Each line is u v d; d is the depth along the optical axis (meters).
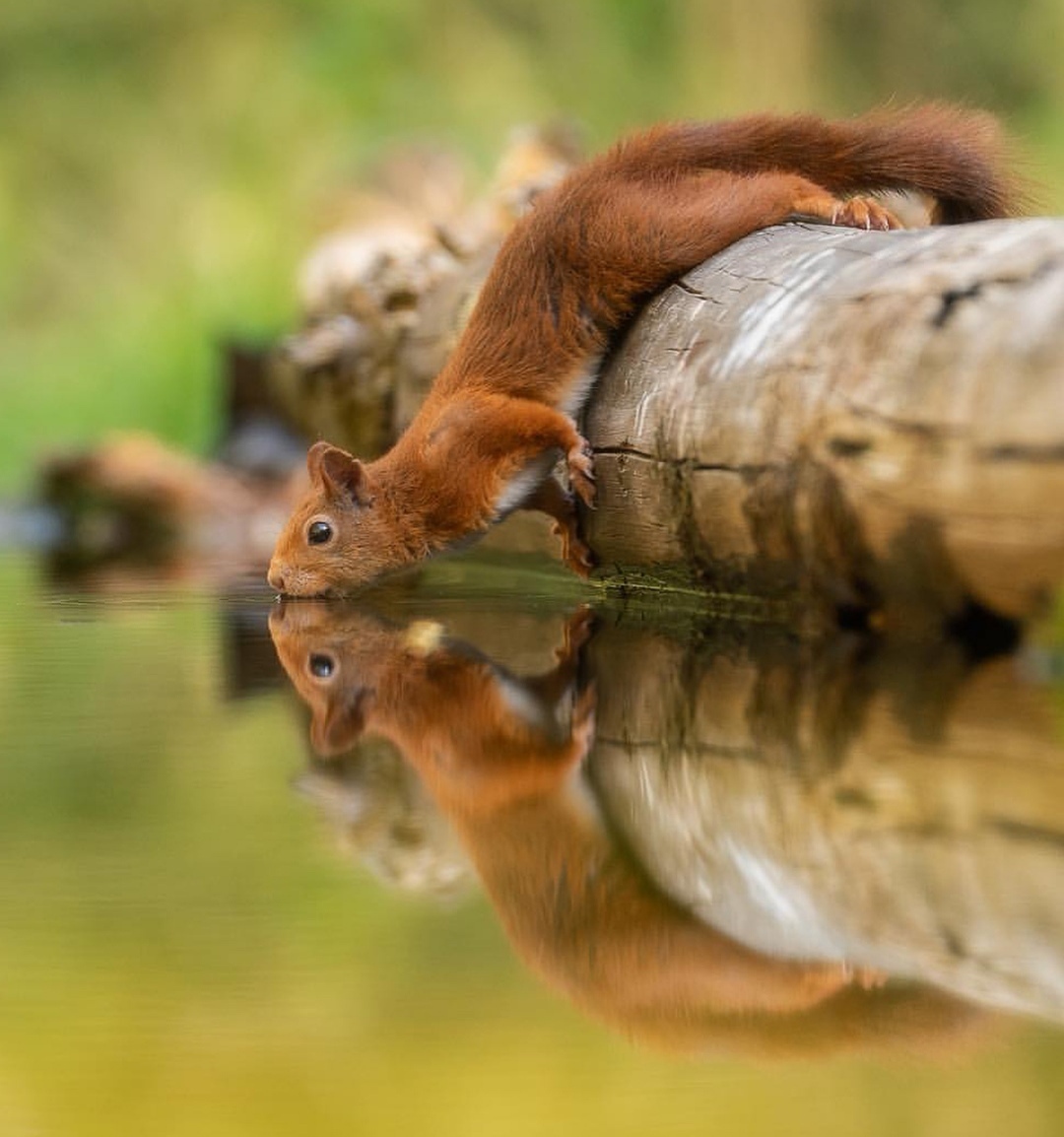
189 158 33.25
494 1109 3.99
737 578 9.54
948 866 5.49
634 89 33.06
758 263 9.75
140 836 6.09
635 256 10.45
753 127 11.08
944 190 11.23
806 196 10.43
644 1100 4.03
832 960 4.79
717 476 9.23
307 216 22.25
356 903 5.33
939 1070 4.16
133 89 34.00
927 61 33.91
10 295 33.03
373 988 4.68
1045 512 7.62
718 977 4.73
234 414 20.17
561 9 33.19
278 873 5.65
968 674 8.40
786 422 8.70
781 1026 4.44
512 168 18.23
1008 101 33.78
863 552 8.45
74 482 18.75
